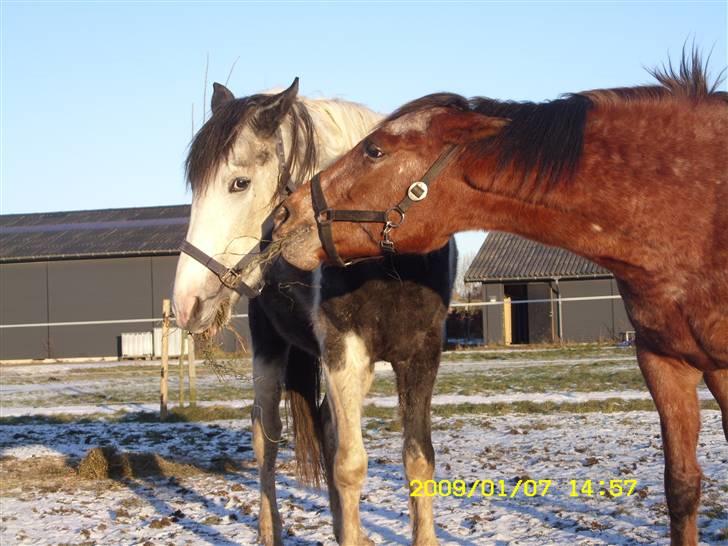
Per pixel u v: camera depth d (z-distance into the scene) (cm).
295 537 689
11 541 702
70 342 3781
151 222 4156
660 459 922
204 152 523
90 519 782
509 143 436
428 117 447
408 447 528
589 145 439
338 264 472
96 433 1353
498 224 456
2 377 2742
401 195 446
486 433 1186
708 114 445
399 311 516
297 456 652
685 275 431
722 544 599
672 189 430
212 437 1270
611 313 3522
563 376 1991
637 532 636
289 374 655
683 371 457
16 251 3853
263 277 551
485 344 3600
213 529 726
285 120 548
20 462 1095
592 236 443
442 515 717
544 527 666
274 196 540
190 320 514
